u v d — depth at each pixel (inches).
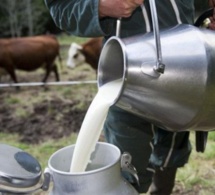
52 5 67.6
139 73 52.6
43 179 52.7
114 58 59.8
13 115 208.5
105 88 59.1
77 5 62.6
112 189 51.5
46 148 156.7
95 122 56.1
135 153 72.7
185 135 79.8
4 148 54.1
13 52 269.3
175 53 53.1
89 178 49.6
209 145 133.9
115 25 67.4
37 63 274.2
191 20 70.3
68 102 226.1
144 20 66.0
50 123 192.5
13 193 47.9
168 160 80.5
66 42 455.5
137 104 54.6
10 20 472.7
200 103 53.2
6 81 288.7
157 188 88.4
